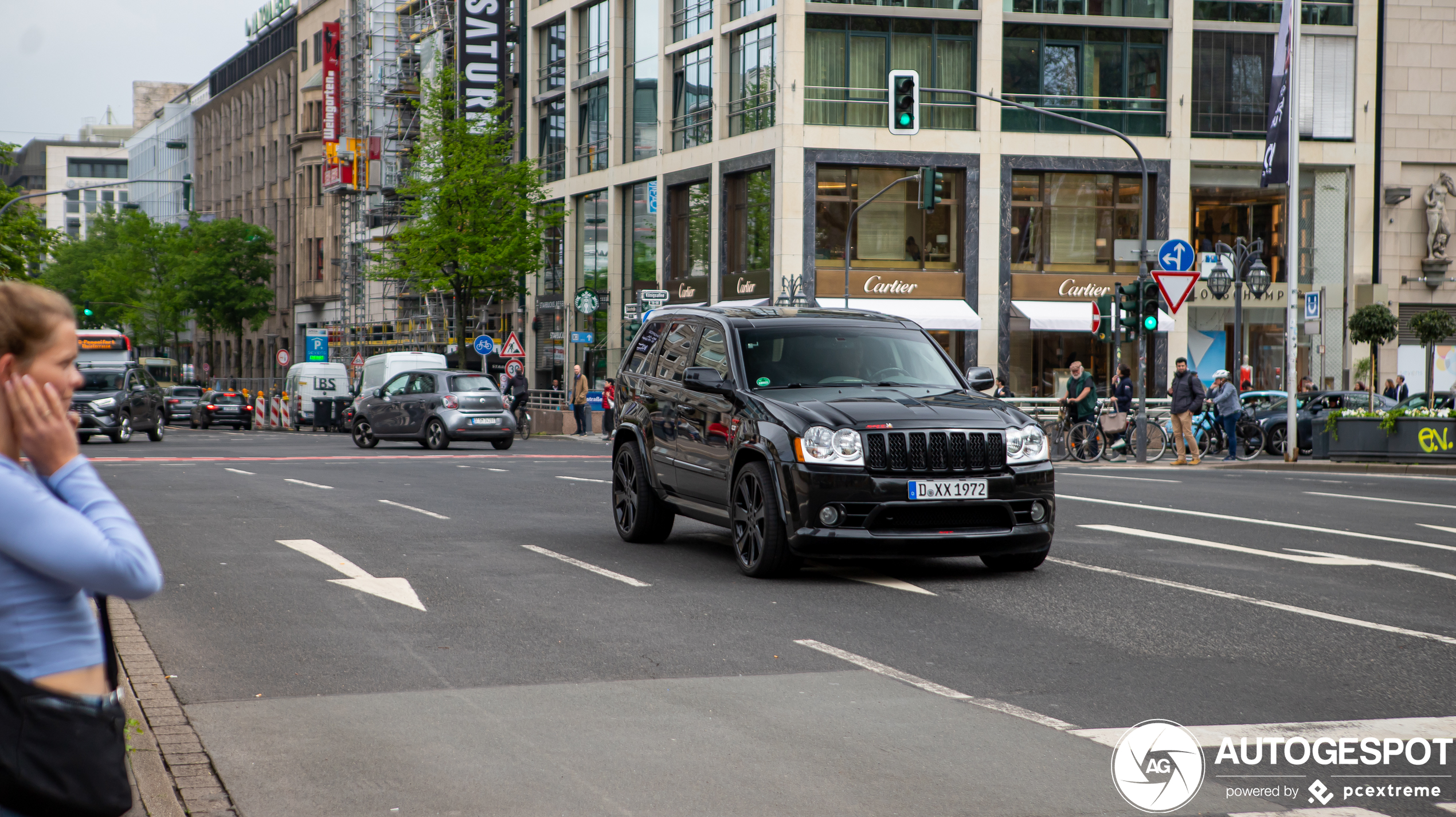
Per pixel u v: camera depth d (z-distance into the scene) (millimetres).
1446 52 43781
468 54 55219
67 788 2508
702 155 44125
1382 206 43750
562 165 53969
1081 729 5766
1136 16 41531
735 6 42750
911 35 40531
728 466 10430
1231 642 7703
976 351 40719
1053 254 41438
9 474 2510
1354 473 22938
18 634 2529
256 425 60938
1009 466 9812
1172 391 26031
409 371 32344
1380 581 10023
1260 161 42250
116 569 2512
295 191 84750
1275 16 42281
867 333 11250
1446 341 43781
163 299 78938
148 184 122500
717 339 11219
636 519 12039
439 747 5492
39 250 26094
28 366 2580
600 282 51500
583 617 8477
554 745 5512
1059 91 41219
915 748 5469
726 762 5270
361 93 72250
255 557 11195
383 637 7848
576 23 52812
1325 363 43125
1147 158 41438
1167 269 25750
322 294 79938
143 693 6379
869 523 9555
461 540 12391
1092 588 9648
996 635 7902
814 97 40000
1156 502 16203
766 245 41156
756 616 8508
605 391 38594
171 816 4543
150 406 36594
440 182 44656
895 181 37031
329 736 5652
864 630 8055
